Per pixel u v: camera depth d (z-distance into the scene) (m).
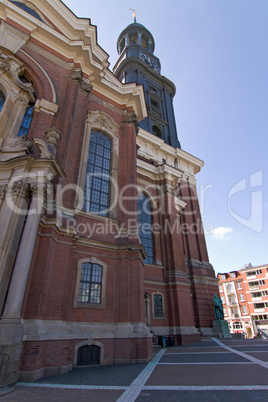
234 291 61.19
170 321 20.47
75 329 10.24
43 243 9.79
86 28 17.38
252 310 57.38
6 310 7.60
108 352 10.55
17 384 6.80
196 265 27.70
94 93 17.19
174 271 22.00
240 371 7.97
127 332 11.06
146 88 39.91
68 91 14.63
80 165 14.12
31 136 11.99
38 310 8.64
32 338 7.86
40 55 14.70
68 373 8.48
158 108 39.84
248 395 5.31
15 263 8.28
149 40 50.75
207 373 7.85
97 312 11.24
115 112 17.91
